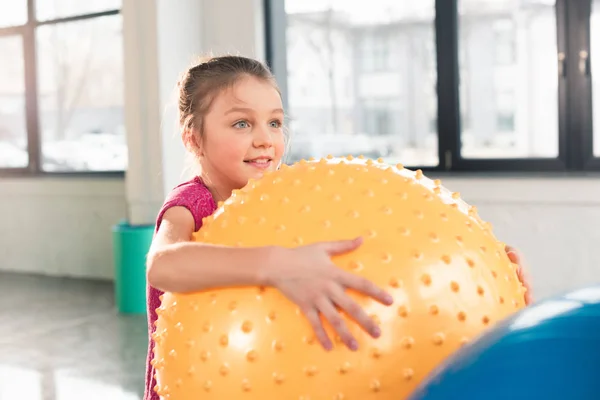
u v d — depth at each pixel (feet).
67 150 21.31
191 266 2.39
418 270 2.26
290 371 2.21
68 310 16.37
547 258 14.42
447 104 15.40
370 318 2.16
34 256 22.04
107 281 20.35
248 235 2.45
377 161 2.75
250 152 3.37
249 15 17.04
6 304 17.22
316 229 2.36
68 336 13.87
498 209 14.76
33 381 11.00
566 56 14.34
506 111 14.97
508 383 1.60
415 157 16.06
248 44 17.10
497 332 1.72
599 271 14.03
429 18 15.58
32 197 21.88
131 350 12.67
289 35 17.21
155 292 3.57
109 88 20.29
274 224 2.43
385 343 2.18
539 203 14.40
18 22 21.39
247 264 2.27
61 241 21.48
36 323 15.11
